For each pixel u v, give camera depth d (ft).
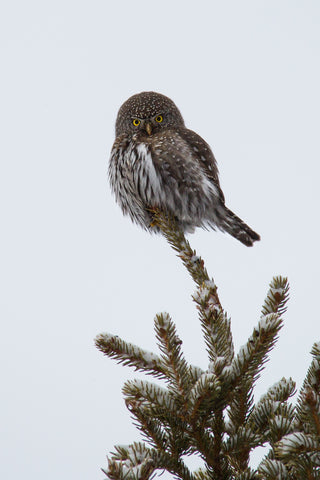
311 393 7.70
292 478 8.03
